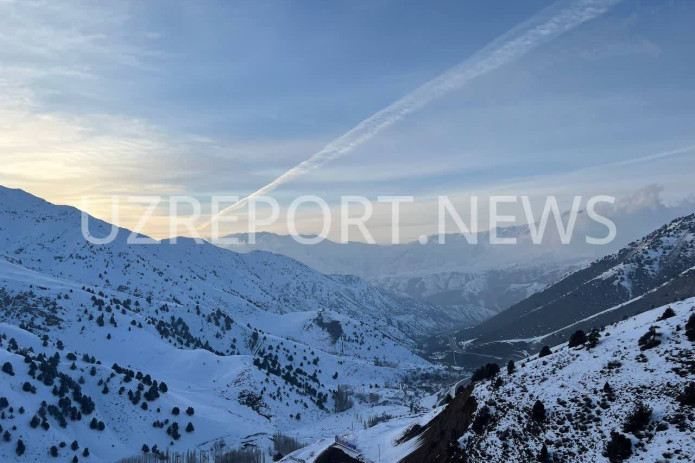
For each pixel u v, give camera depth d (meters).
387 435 155.25
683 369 83.88
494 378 113.69
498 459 88.94
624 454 74.94
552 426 88.12
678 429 73.88
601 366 96.06
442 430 114.38
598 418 84.44
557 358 108.44
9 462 184.62
